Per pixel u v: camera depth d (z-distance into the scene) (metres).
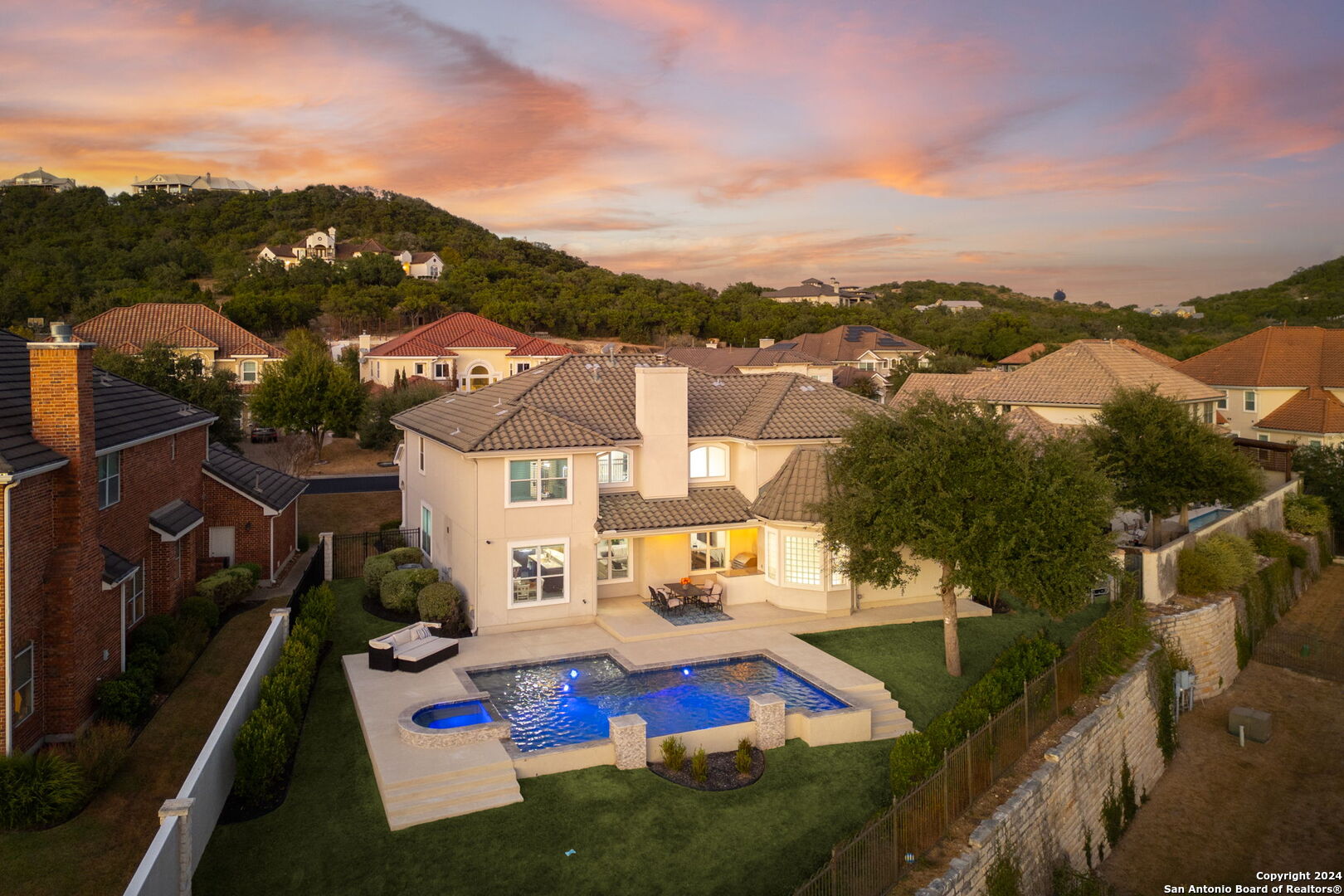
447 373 72.25
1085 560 21.11
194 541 26.11
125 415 22.66
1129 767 23.89
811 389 33.28
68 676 16.64
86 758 15.20
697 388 33.28
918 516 21.97
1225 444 35.03
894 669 23.80
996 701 20.52
